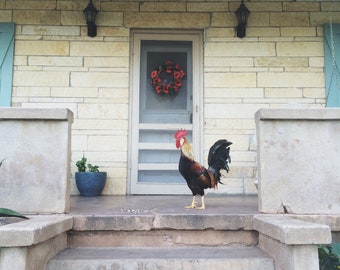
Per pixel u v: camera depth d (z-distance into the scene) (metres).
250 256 2.09
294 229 1.77
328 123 2.48
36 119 2.45
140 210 2.61
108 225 2.31
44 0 4.35
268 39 4.38
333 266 2.29
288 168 2.45
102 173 4.02
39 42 4.31
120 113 4.29
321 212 2.42
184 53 4.51
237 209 2.68
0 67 4.23
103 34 4.36
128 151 4.30
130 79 4.39
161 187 4.28
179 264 2.02
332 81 4.30
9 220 2.33
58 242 2.16
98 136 4.25
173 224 2.31
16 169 2.43
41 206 2.41
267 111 2.43
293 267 1.78
